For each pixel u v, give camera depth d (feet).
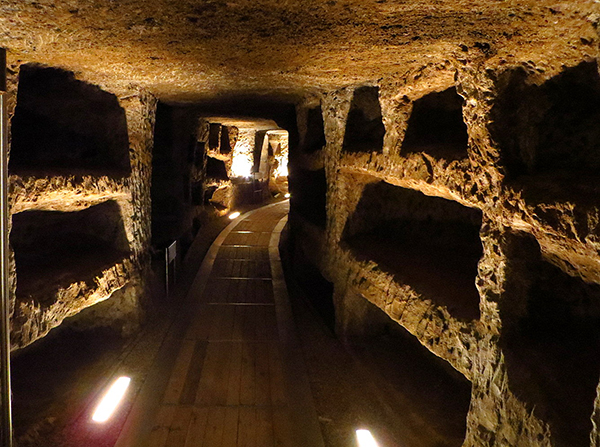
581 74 7.02
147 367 14.70
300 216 22.82
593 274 6.47
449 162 9.15
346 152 15.37
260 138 48.03
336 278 16.38
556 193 6.42
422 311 9.97
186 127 26.45
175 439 11.17
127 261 16.08
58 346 15.49
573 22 6.12
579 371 6.76
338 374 14.55
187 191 29.71
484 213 8.04
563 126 7.28
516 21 6.57
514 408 6.86
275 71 12.12
